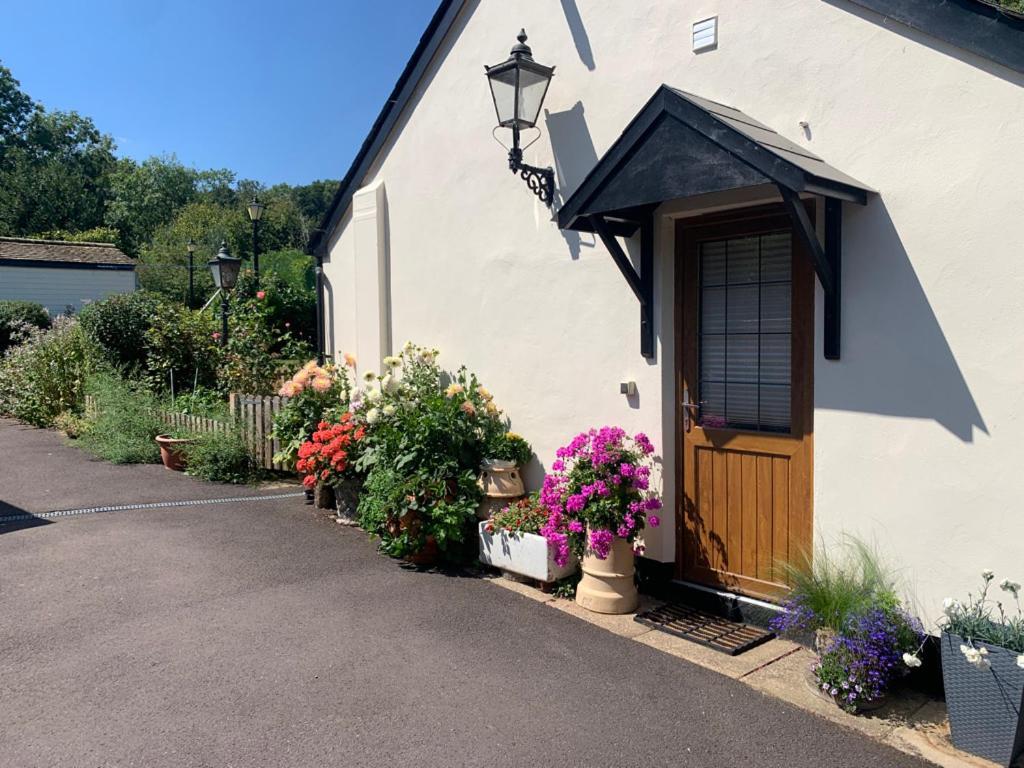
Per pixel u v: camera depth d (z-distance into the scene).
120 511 7.10
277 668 3.84
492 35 5.99
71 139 52.03
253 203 16.61
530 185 5.46
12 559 5.59
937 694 3.58
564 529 4.77
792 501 4.28
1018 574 3.34
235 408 9.03
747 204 4.38
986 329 3.42
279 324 15.86
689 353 4.78
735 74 4.36
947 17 3.45
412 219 6.96
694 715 3.42
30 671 3.78
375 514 5.66
